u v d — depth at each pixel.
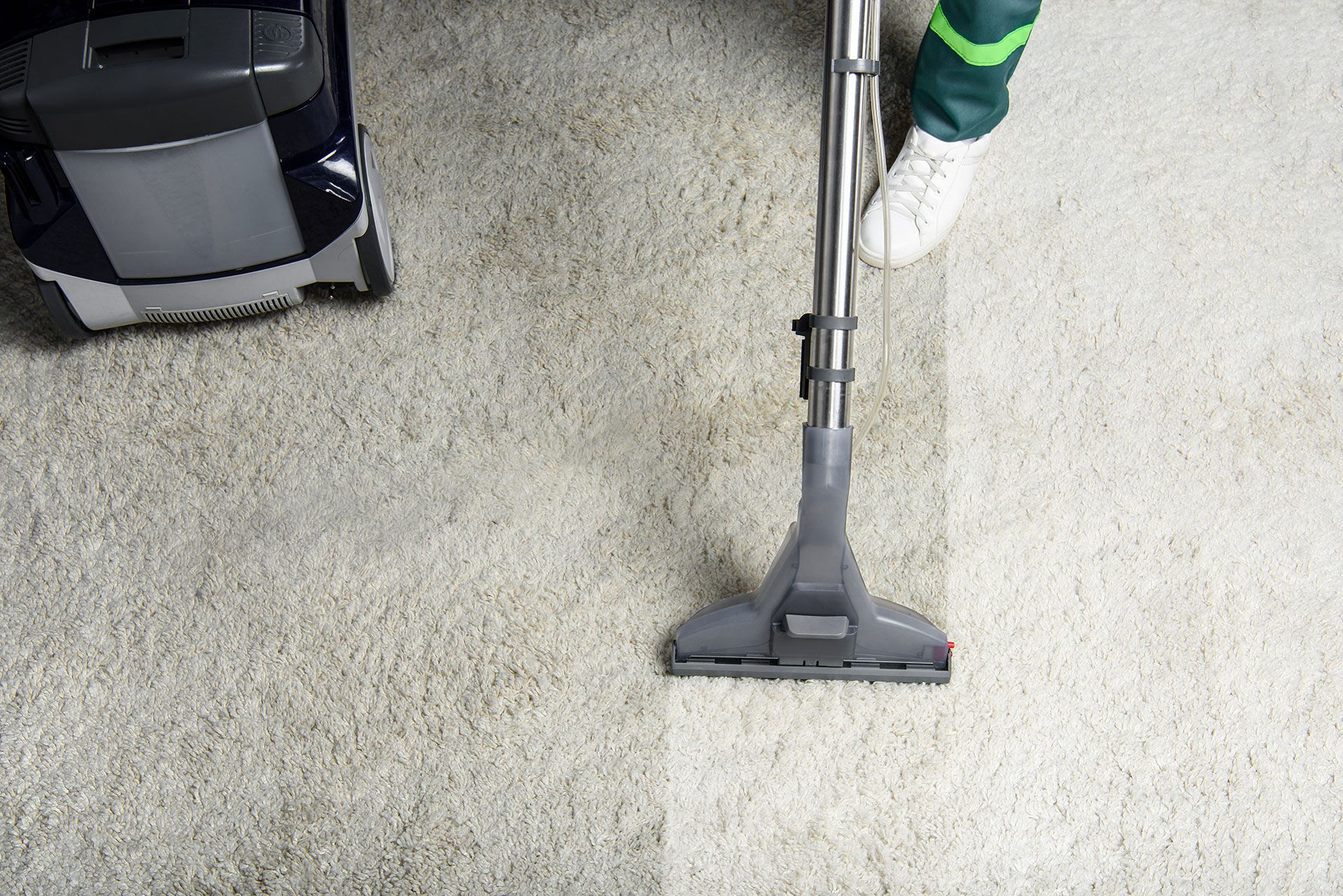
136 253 1.24
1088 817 1.06
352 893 1.03
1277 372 1.36
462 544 1.24
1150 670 1.15
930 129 1.41
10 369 1.36
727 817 1.06
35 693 1.14
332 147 1.22
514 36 1.63
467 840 1.05
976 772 1.08
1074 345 1.38
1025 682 1.14
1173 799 1.07
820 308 0.94
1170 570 1.21
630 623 1.18
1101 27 1.66
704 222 1.48
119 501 1.27
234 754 1.11
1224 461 1.29
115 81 1.08
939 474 1.28
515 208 1.49
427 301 1.41
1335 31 1.66
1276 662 1.15
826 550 0.99
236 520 1.26
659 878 1.03
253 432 1.32
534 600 1.20
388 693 1.14
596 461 1.30
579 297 1.42
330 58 1.23
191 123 1.12
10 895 1.03
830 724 1.11
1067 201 1.50
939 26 1.35
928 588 1.20
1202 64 1.63
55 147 1.12
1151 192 1.51
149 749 1.11
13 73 1.10
